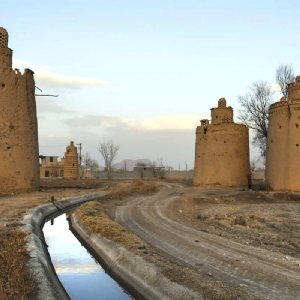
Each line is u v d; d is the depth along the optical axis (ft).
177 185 206.08
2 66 134.92
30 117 142.41
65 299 39.93
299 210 99.91
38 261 48.34
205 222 84.53
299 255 52.65
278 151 140.77
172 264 45.50
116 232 65.98
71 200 131.03
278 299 35.24
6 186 132.46
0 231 65.05
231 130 179.32
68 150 279.90
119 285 46.93
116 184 223.92
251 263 47.39
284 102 139.54
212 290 35.76
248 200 126.21
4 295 33.53
